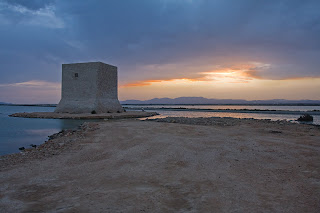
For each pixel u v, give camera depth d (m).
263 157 7.52
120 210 3.86
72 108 38.66
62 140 11.40
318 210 3.85
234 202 4.17
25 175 6.09
